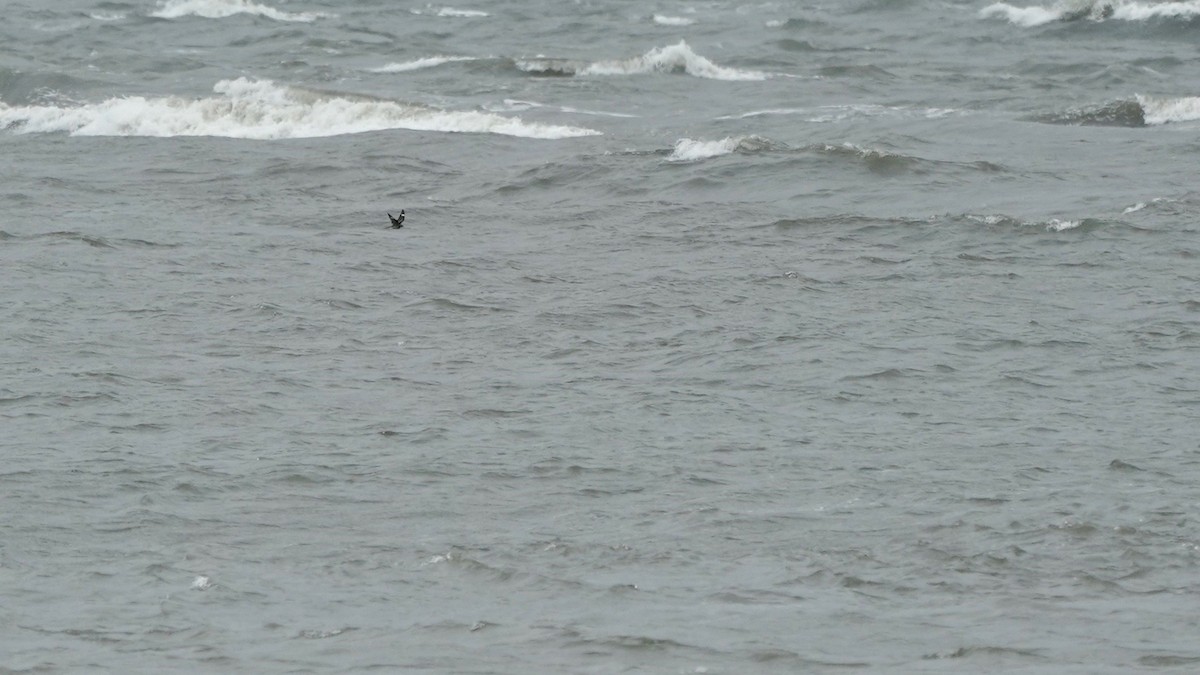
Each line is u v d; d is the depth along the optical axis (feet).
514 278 192.54
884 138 271.08
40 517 120.57
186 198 238.89
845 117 300.61
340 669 94.94
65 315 175.42
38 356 161.17
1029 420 144.25
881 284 188.55
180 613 103.45
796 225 215.31
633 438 139.23
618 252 205.16
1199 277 190.08
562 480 129.18
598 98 325.21
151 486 126.93
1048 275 191.52
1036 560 112.16
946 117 295.07
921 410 147.02
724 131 286.66
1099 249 201.98
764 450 136.15
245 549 115.24
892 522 119.75
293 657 96.58
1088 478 129.18
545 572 110.52
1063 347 165.17
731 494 125.90
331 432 140.26
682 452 135.64
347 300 182.50
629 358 162.81
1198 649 97.71
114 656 96.68
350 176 252.42
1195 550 113.80
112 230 215.51
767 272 193.36
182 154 270.87
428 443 137.59
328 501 124.67
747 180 241.35
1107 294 184.03
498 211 229.45
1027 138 274.98
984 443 138.00
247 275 192.75
